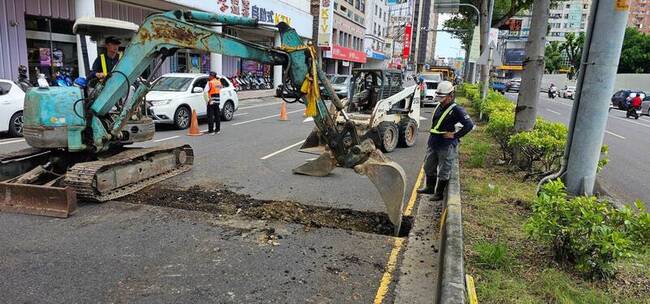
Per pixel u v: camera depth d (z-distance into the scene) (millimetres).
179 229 5027
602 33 5184
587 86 5344
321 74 5730
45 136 5797
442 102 6156
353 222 5566
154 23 5734
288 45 5652
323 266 4203
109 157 6480
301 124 15125
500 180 7090
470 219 5160
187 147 8141
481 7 21953
